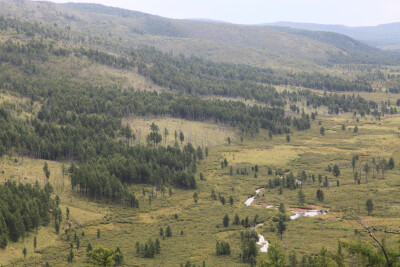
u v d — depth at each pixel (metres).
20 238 124.44
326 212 153.75
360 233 120.56
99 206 161.25
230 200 170.25
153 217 154.12
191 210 162.12
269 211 156.50
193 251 117.00
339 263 66.56
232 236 129.88
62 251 119.75
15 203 131.88
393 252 51.88
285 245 115.62
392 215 138.50
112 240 129.12
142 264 106.75
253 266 102.56
